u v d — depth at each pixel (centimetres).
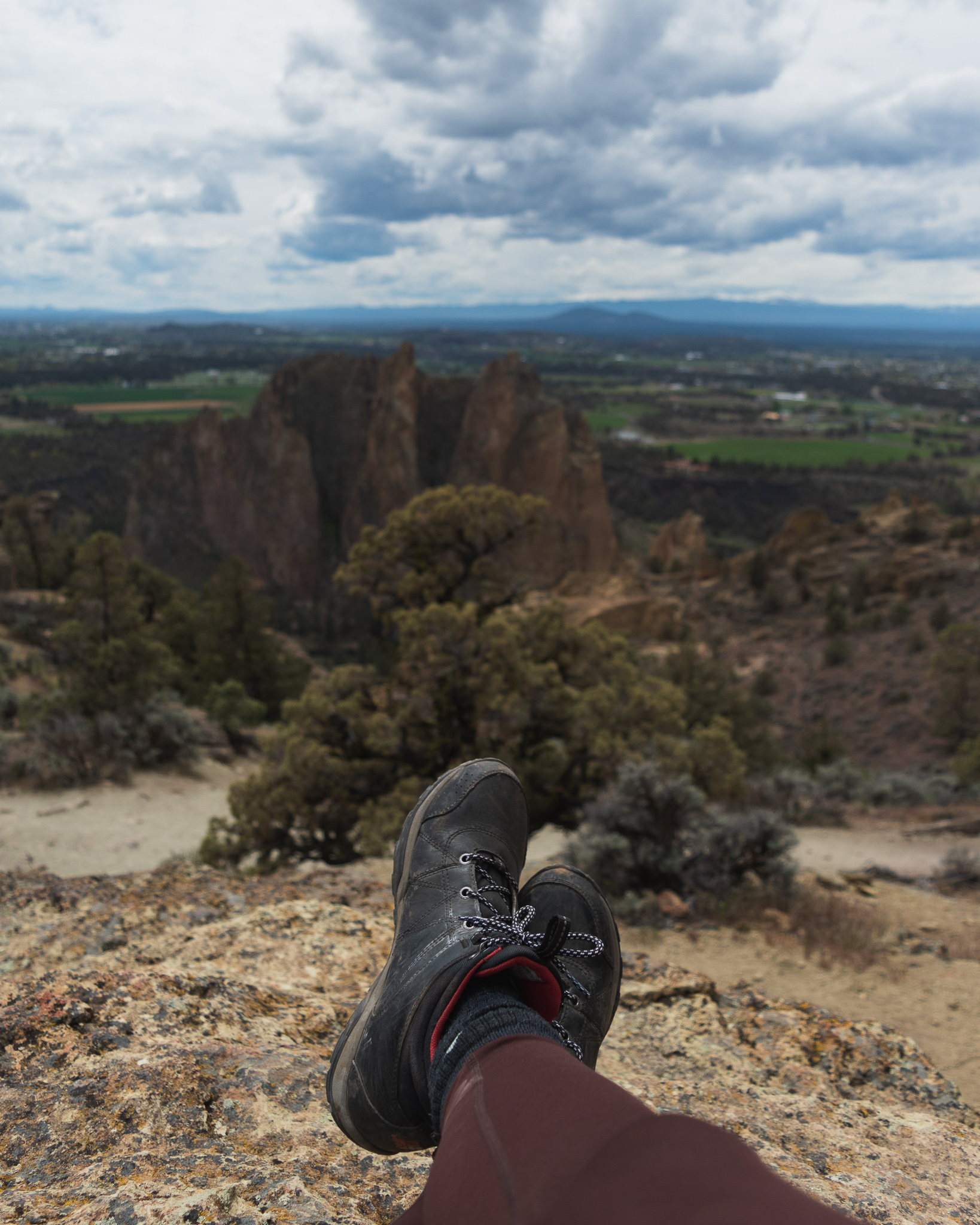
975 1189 255
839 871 1411
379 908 494
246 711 3541
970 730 4891
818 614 9469
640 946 832
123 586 3419
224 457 14650
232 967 376
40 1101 231
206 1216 178
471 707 1491
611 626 8631
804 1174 244
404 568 1831
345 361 15038
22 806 1978
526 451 13512
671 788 1009
